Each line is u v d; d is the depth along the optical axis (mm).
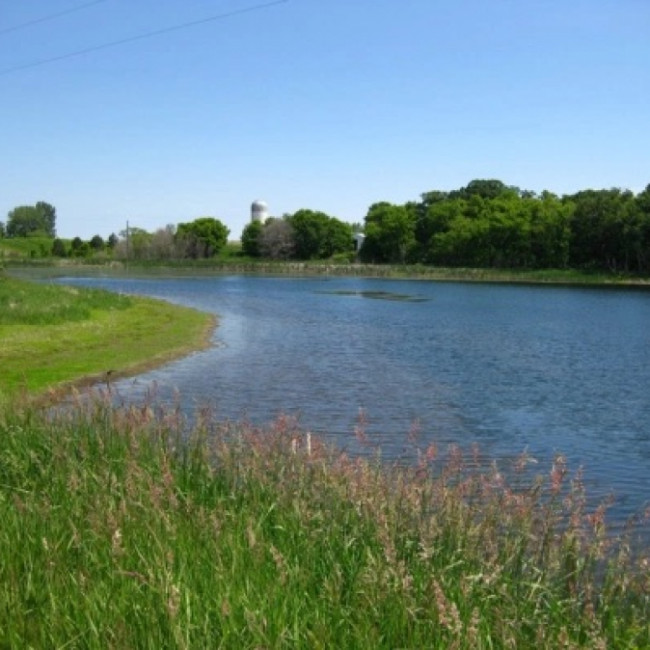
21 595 6223
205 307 58531
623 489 14688
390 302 68062
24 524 7547
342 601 6430
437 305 65312
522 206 131250
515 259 129375
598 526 8047
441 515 8219
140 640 5586
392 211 153000
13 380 23781
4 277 61156
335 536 7633
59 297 44938
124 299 51000
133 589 6203
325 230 166500
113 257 165125
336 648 5543
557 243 122375
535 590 6938
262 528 7895
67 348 30500
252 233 173875
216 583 6191
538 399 24266
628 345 38656
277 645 5387
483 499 9438
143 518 7629
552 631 6090
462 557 7332
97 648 5492
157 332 37375
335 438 18125
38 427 11781
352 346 36750
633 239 111625
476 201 146375
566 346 38125
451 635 5543
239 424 14414
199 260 156750
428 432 19375
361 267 133125
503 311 59312
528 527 7977
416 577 6645
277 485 9367
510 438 19094
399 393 24734
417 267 131625
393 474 10539
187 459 10828
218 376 26875
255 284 97625
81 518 7852
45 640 5609
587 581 7270
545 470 15789
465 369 30281
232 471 10086
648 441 18969
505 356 34312
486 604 6324
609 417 21734
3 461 10469
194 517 7883
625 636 6223
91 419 12227
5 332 32938
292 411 21328
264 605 5828
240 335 39781
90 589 6266
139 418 11570
